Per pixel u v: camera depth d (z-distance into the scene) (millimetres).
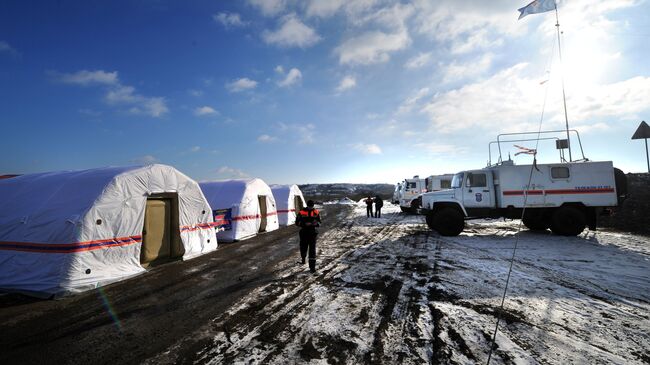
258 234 12898
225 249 9578
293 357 3119
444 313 4090
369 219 17875
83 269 5566
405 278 5754
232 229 11156
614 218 12609
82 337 3695
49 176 7309
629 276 5590
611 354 3057
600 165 9898
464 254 7695
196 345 3438
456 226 10445
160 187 7602
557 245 8578
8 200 6613
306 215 6723
